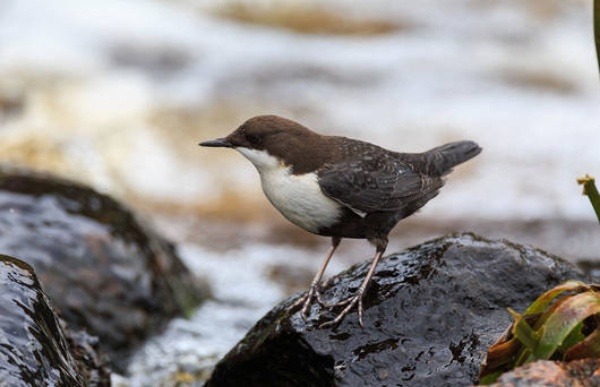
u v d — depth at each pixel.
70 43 18.09
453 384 5.46
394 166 6.75
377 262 6.36
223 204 13.99
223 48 18.89
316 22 20.89
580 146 15.74
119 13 19.47
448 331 5.81
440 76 18.28
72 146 14.97
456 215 13.70
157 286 9.08
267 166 6.54
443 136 15.92
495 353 5.16
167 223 13.18
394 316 5.92
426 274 6.10
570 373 4.60
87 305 8.40
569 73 18.98
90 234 8.71
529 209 13.75
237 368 6.41
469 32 20.55
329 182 6.39
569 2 22.08
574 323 4.94
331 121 16.44
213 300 10.38
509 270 6.16
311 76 18.16
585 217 13.48
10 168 9.46
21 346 5.05
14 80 16.61
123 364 8.41
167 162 14.97
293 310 6.21
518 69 18.91
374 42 20.03
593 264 8.91
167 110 16.50
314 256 12.27
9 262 5.55
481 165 15.14
